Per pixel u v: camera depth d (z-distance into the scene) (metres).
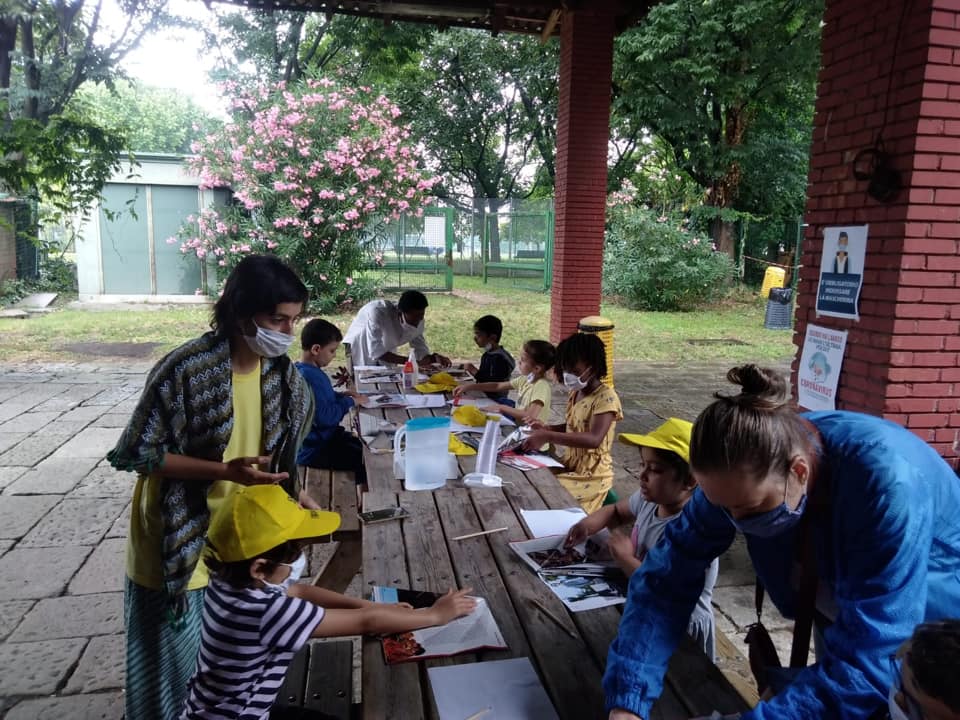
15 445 5.84
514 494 2.91
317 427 3.70
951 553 1.39
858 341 3.91
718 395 1.35
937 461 1.42
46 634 3.14
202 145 13.65
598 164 8.39
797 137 20.14
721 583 3.79
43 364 8.99
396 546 2.41
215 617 1.61
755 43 15.57
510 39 22.03
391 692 1.61
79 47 11.68
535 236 19.92
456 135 23.83
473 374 5.60
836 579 1.35
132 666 2.04
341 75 19.31
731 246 18.62
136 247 14.45
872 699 1.20
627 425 7.08
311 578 3.71
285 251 13.17
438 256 20.36
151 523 1.95
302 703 2.05
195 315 12.98
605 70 8.20
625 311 15.85
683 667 1.73
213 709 1.63
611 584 2.15
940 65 3.43
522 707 1.57
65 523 4.33
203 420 1.92
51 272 15.78
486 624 1.89
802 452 1.26
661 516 2.37
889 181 3.62
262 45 17.30
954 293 3.65
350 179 13.48
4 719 2.59
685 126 16.98
